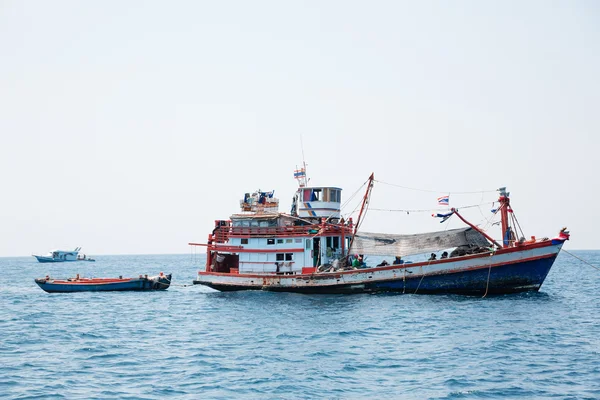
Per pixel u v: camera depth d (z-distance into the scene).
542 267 53.22
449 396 27.95
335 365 34.06
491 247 56.12
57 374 32.84
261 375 32.03
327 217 63.62
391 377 31.34
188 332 45.84
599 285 83.94
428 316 48.81
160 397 28.42
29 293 82.56
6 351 39.44
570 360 34.16
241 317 51.38
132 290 79.12
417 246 59.66
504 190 55.88
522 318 47.22
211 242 67.62
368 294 59.34
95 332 46.69
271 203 66.56
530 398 27.52
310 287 60.28
